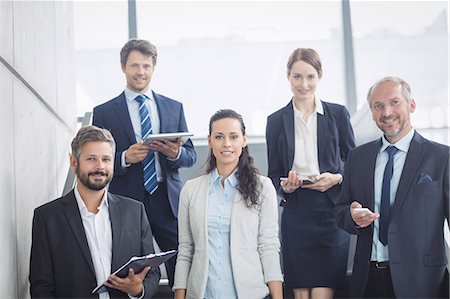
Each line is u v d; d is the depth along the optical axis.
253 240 3.34
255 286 3.28
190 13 6.68
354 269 3.59
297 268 4.11
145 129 4.21
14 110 3.47
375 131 4.43
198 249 3.34
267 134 4.31
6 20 3.36
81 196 3.35
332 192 4.11
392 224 3.43
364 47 6.67
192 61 6.64
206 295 3.29
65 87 5.65
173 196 4.12
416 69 6.58
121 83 6.66
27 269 3.64
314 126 4.21
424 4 6.64
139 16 6.68
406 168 3.47
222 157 3.42
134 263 3.04
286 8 6.72
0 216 3.08
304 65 4.18
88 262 3.22
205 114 6.60
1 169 3.13
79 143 3.31
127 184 4.09
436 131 5.93
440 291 3.38
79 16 6.65
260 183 3.43
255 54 6.66
